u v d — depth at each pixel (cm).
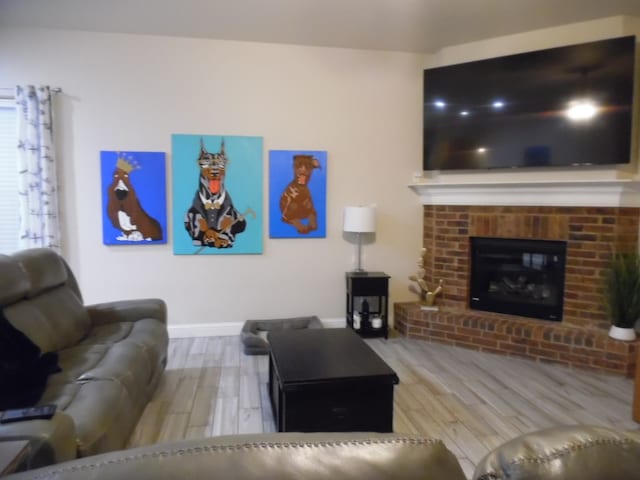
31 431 121
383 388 203
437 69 383
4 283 214
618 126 319
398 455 52
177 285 388
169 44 368
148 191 374
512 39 367
